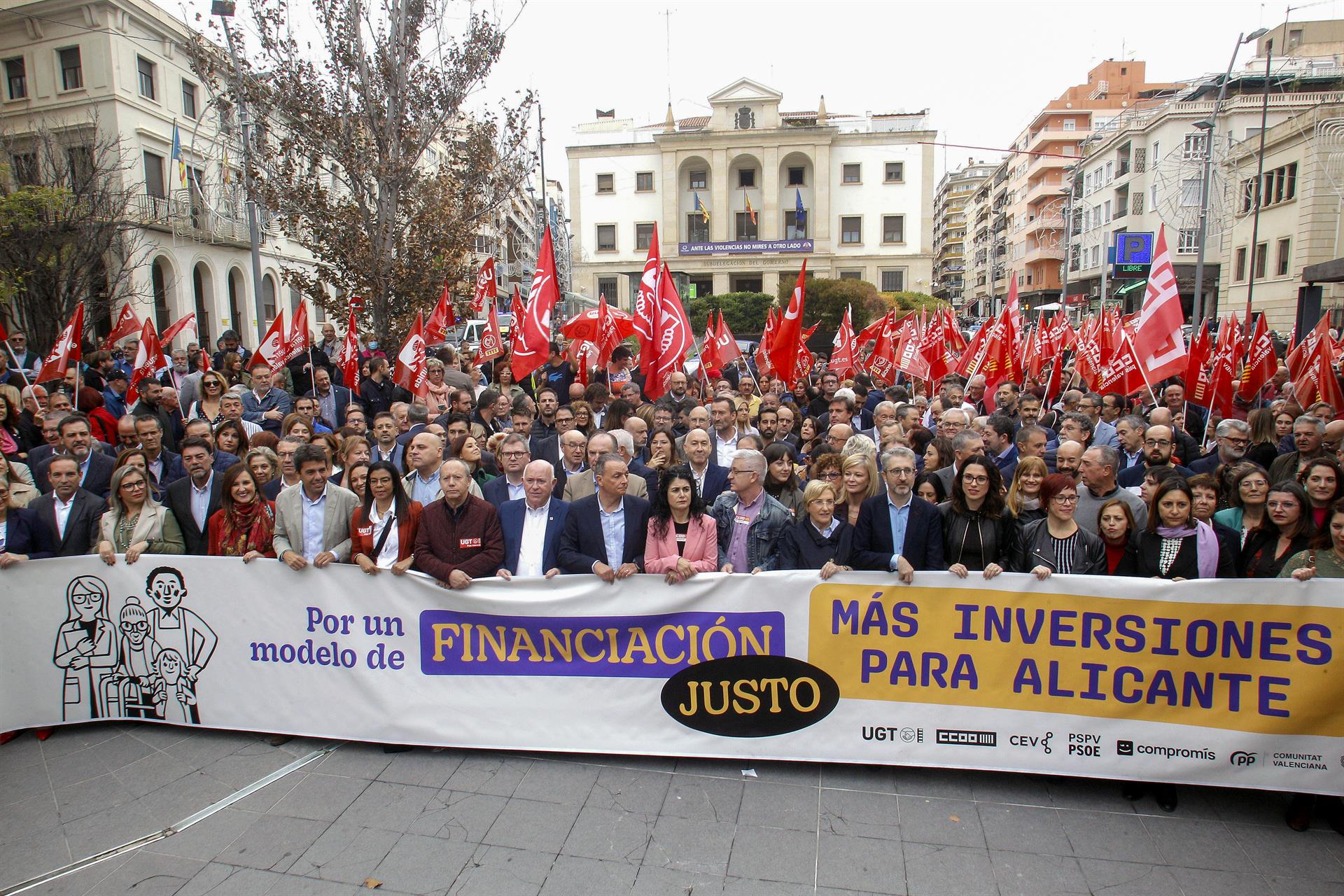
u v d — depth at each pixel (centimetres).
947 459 619
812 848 362
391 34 1171
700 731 433
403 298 1238
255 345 2927
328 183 1588
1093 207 4816
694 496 462
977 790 409
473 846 367
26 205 1570
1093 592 397
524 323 868
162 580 473
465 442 626
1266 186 3231
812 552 455
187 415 995
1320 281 1933
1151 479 521
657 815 389
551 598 438
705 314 4428
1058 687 404
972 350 1266
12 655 479
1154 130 3984
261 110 1168
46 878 352
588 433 772
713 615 428
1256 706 385
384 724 455
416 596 449
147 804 406
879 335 1398
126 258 1877
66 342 862
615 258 5559
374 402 1020
